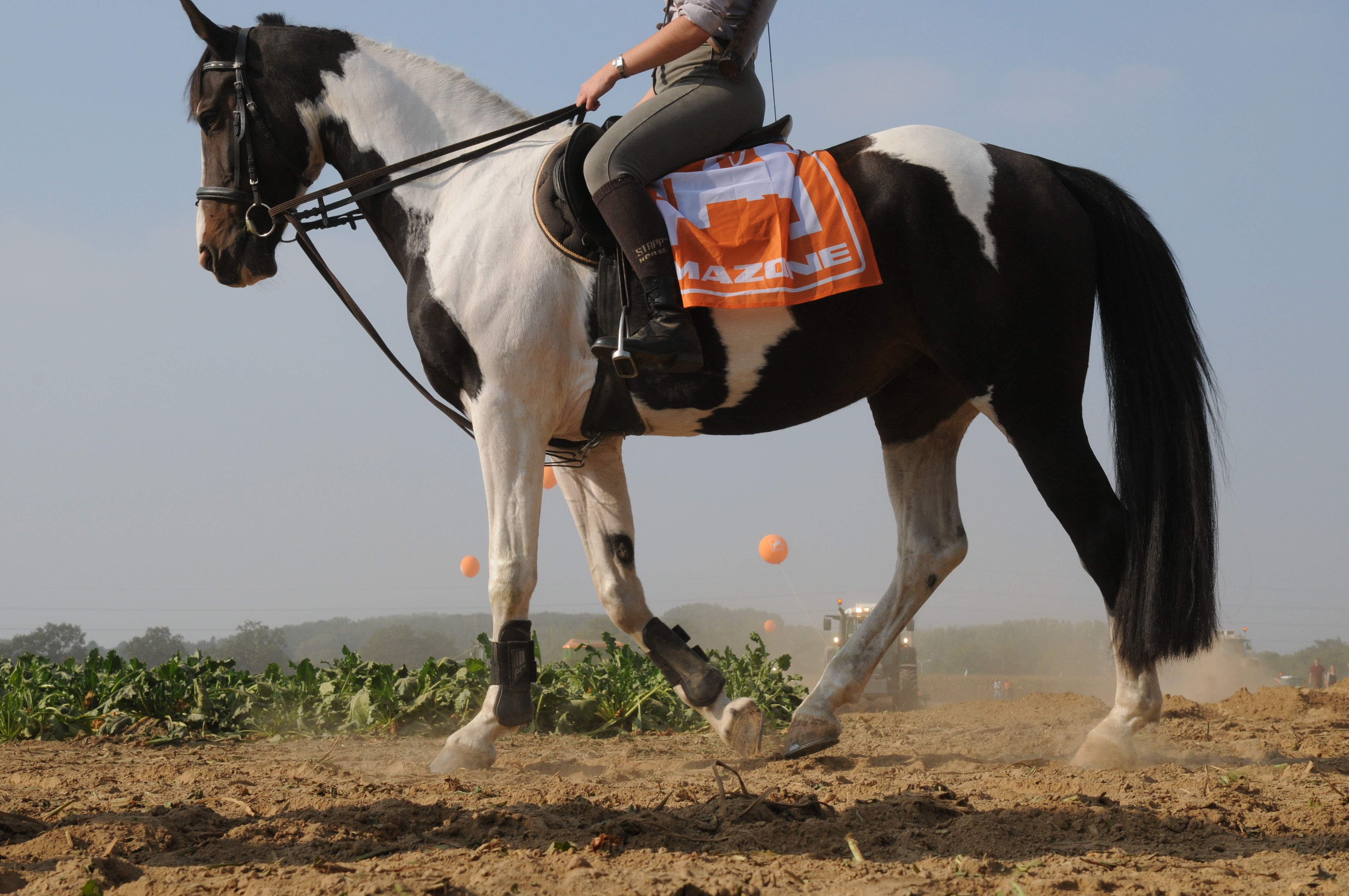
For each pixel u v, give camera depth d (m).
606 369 3.76
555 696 6.24
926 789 3.12
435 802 3.10
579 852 2.42
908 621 4.14
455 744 3.95
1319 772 3.47
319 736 6.12
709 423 3.88
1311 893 2.01
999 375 3.53
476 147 4.14
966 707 6.86
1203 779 3.20
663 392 3.75
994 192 3.51
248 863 2.43
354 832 2.69
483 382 3.83
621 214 3.54
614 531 4.30
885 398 4.13
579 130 3.79
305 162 4.39
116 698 6.32
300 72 4.29
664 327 3.50
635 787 3.32
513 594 3.79
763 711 6.55
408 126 4.22
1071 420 3.56
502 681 3.84
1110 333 3.62
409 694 6.27
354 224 4.34
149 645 80.69
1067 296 3.50
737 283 3.52
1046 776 3.26
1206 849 2.46
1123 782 3.13
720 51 3.71
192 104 4.39
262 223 4.35
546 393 3.83
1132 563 3.45
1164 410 3.51
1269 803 2.88
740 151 3.77
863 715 6.70
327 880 2.15
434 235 4.02
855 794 3.14
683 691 4.24
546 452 4.03
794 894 2.07
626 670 6.39
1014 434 3.58
